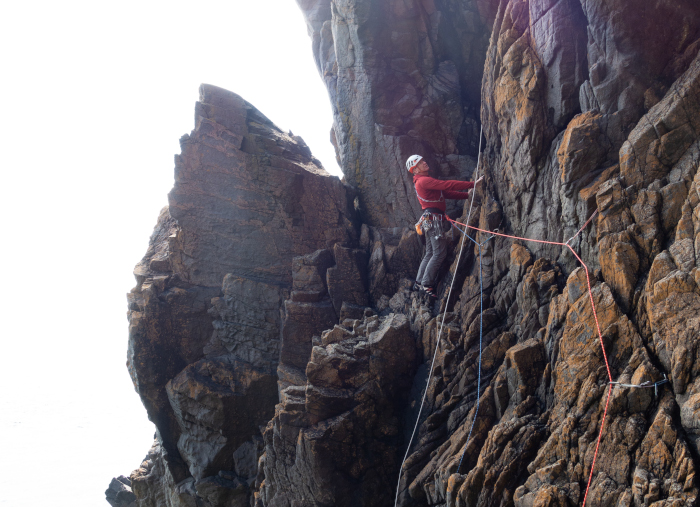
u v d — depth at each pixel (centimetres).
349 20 1182
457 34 1255
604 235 632
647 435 505
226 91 1196
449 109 1210
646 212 607
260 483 986
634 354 552
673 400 513
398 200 1198
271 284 1148
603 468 526
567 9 739
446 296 942
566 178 696
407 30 1198
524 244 802
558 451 572
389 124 1205
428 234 920
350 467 823
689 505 451
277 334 1120
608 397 548
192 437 1104
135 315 1114
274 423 890
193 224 1161
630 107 679
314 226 1196
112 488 1612
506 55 795
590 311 607
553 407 634
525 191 794
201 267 1166
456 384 822
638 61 677
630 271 590
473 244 916
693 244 544
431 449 788
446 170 1202
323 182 1203
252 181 1171
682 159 604
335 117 1305
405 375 897
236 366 1102
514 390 691
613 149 685
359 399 855
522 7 802
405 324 920
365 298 1118
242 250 1170
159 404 1134
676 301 529
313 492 818
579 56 734
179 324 1130
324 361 869
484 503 616
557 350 659
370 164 1230
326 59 1344
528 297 739
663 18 667
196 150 1158
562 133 746
